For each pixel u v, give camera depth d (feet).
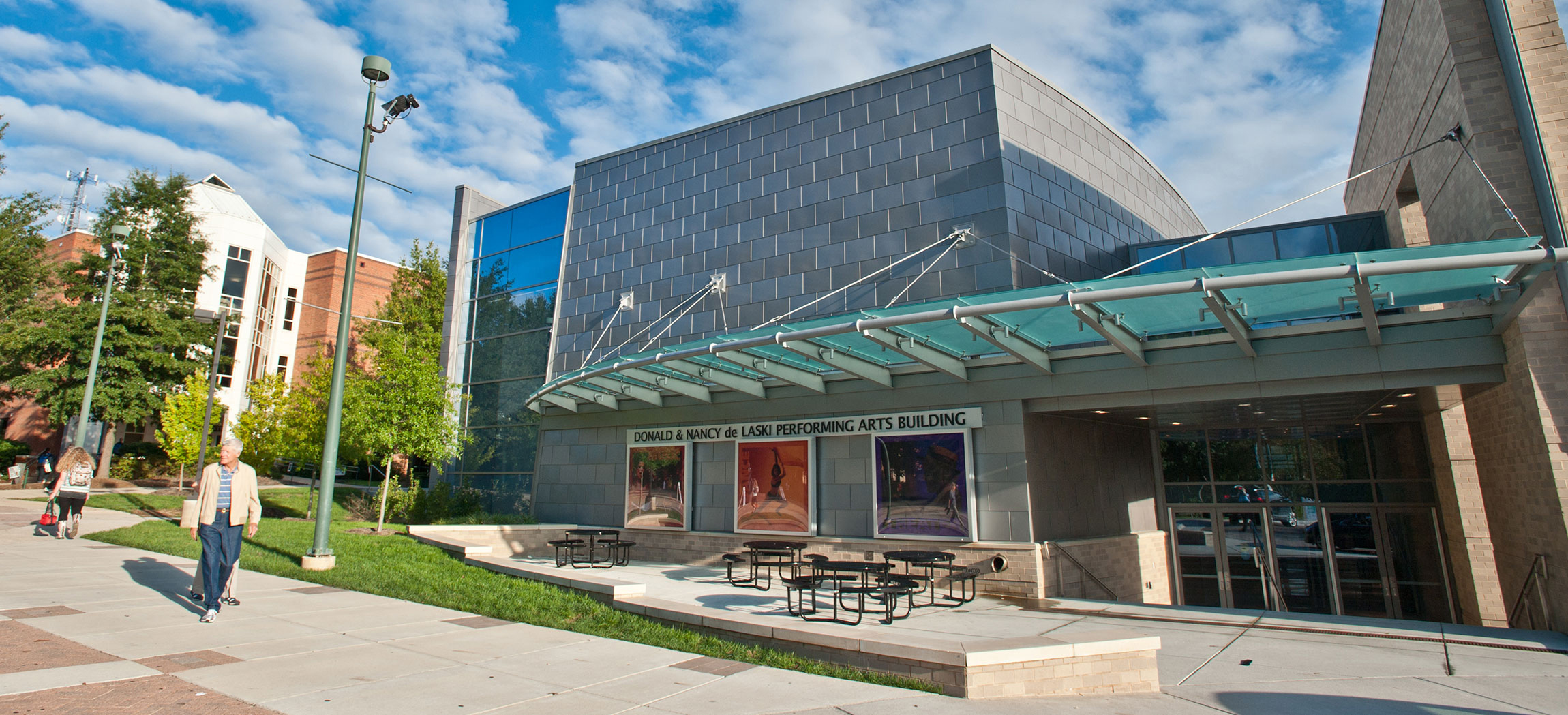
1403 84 43.70
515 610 28.76
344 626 25.39
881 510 46.21
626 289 66.64
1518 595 35.68
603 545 59.21
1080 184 54.90
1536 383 31.09
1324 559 51.78
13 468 95.04
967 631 29.35
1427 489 49.62
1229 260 53.01
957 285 47.52
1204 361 38.42
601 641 24.43
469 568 39.88
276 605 28.76
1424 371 34.63
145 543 44.55
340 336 40.60
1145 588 51.65
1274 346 37.09
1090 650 21.20
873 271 51.47
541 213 77.30
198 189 151.02
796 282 55.11
